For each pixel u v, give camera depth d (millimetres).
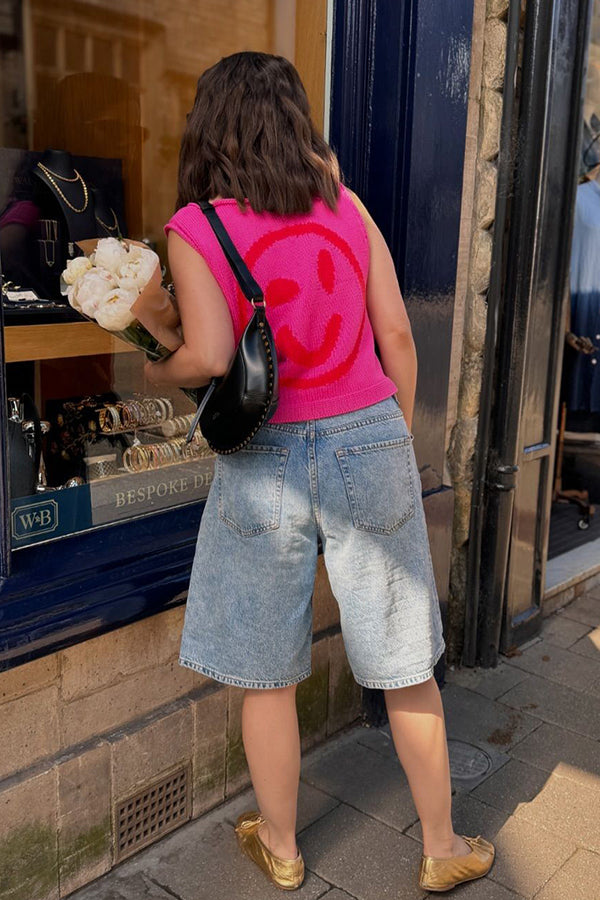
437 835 2135
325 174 1747
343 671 2787
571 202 3205
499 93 2873
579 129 3156
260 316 1630
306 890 2154
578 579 3918
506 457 3102
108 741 2115
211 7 2533
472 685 3150
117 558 2074
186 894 2127
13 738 1937
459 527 3160
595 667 3311
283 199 1683
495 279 2982
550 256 3199
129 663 2156
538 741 2816
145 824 2258
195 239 1652
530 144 2914
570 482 4926
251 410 1625
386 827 2389
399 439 1829
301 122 1709
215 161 1700
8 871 1952
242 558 1818
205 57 2576
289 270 1704
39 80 2428
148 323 1650
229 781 2465
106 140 2480
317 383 1749
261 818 2299
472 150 2883
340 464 1753
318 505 1774
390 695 2035
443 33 2541
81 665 2047
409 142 2525
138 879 2170
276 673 1894
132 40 2510
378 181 2561
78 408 2215
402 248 2596
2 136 2410
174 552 2199
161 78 2564
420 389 2764
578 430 4828
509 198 2979
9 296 2143
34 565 1945
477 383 3061
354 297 1785
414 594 1891
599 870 2250
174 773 2295
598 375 4492
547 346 3303
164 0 2488
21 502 1959
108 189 2461
